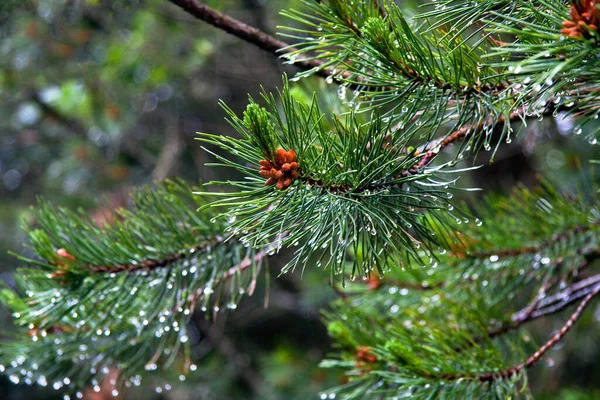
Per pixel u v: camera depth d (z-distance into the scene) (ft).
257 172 3.06
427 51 3.15
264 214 3.05
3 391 10.62
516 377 3.45
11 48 8.25
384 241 3.13
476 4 3.09
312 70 3.19
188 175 9.96
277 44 3.61
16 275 3.76
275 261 9.46
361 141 3.09
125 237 3.53
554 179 7.07
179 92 9.43
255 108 3.00
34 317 3.57
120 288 3.52
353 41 3.24
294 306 10.14
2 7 4.65
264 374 8.67
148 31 8.38
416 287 3.90
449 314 3.78
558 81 3.02
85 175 9.53
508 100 3.15
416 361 3.43
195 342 10.11
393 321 3.78
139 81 8.60
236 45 9.33
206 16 3.58
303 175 3.06
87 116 8.53
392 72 3.14
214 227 3.56
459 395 3.43
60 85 8.73
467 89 3.14
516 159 8.43
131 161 9.99
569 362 8.64
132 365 3.72
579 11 2.90
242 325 10.50
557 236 3.85
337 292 3.91
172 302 3.53
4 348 3.70
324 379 7.79
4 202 11.00
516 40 3.10
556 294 3.81
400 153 3.16
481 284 3.85
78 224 3.56
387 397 3.48
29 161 10.73
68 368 3.74
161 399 9.02
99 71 8.57
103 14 8.11
